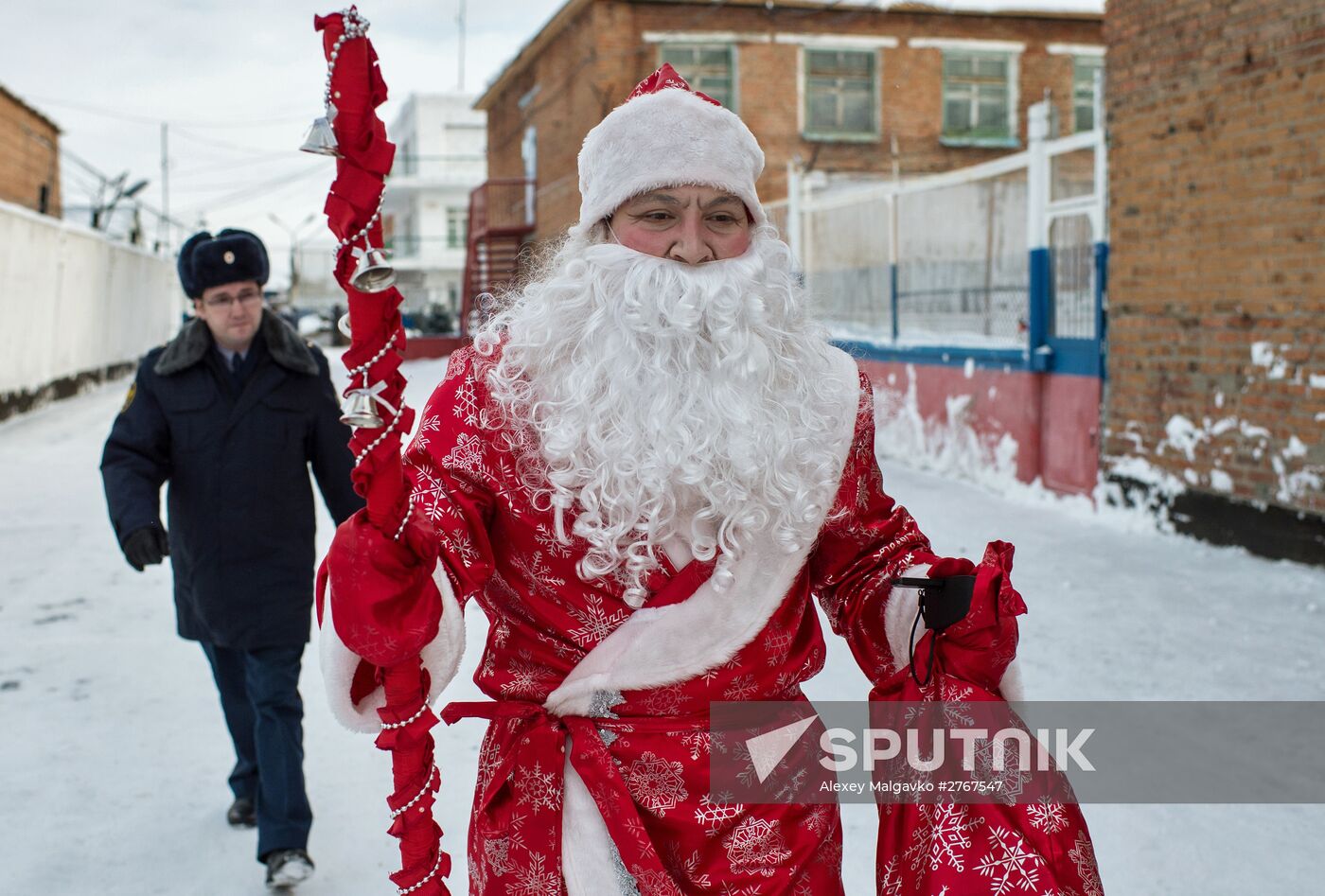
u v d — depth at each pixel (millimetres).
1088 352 7430
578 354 1580
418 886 1504
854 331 11109
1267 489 6086
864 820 3422
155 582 6371
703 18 18953
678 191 1616
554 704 1594
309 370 3307
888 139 19266
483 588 1654
